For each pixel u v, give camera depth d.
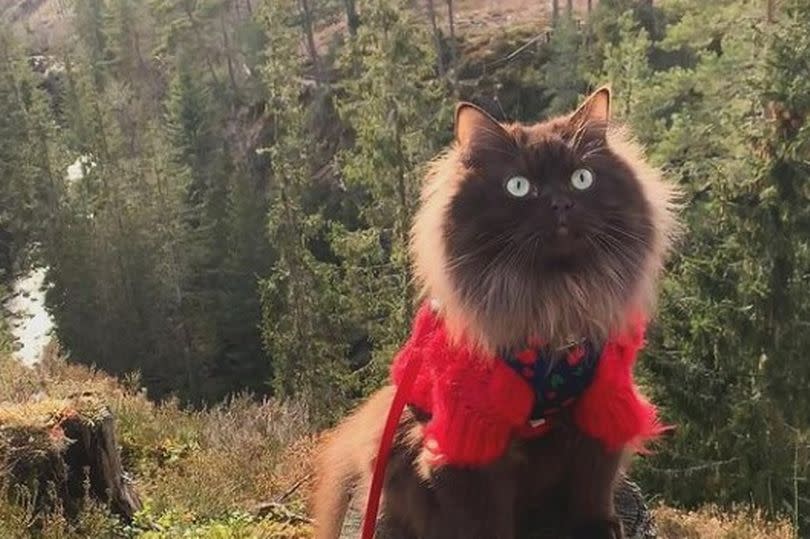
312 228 24.20
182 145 41.62
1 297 36.38
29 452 5.61
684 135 17.28
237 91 45.59
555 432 3.00
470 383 2.78
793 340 12.31
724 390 12.55
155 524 6.06
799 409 12.34
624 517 3.72
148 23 53.66
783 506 11.80
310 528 6.02
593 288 2.81
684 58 29.72
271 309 24.48
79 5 57.81
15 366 10.80
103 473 5.91
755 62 14.70
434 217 2.93
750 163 12.89
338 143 37.41
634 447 3.20
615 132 3.28
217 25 48.75
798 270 12.43
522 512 3.23
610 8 33.56
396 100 20.03
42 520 5.29
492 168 2.88
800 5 13.41
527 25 42.03
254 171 40.84
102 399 6.73
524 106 37.66
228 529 5.93
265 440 8.60
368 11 20.61
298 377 23.03
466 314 2.81
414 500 3.05
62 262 33.34
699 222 13.70
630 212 2.88
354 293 21.84
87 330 32.88
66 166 41.12
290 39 26.84
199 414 9.77
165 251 33.53
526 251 2.77
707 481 12.27
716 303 12.59
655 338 12.75
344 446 3.74
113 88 47.47
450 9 39.94
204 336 32.62
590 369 2.86
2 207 41.69
